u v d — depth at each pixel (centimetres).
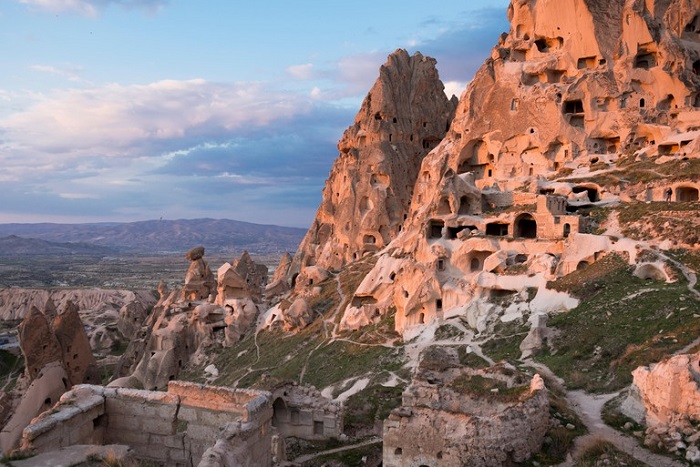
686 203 5875
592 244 5584
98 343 10988
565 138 8144
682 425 2322
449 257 6228
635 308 4344
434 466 2231
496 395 2511
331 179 11300
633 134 7831
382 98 10812
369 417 3772
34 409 5109
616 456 2241
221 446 1923
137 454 2378
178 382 2414
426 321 5941
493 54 9288
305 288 9075
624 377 3266
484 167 8931
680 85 7688
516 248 6031
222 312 8394
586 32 8388
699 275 4706
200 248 9881
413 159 10912
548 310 5016
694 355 2464
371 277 7362
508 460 2209
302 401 3559
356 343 6181
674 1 8081
